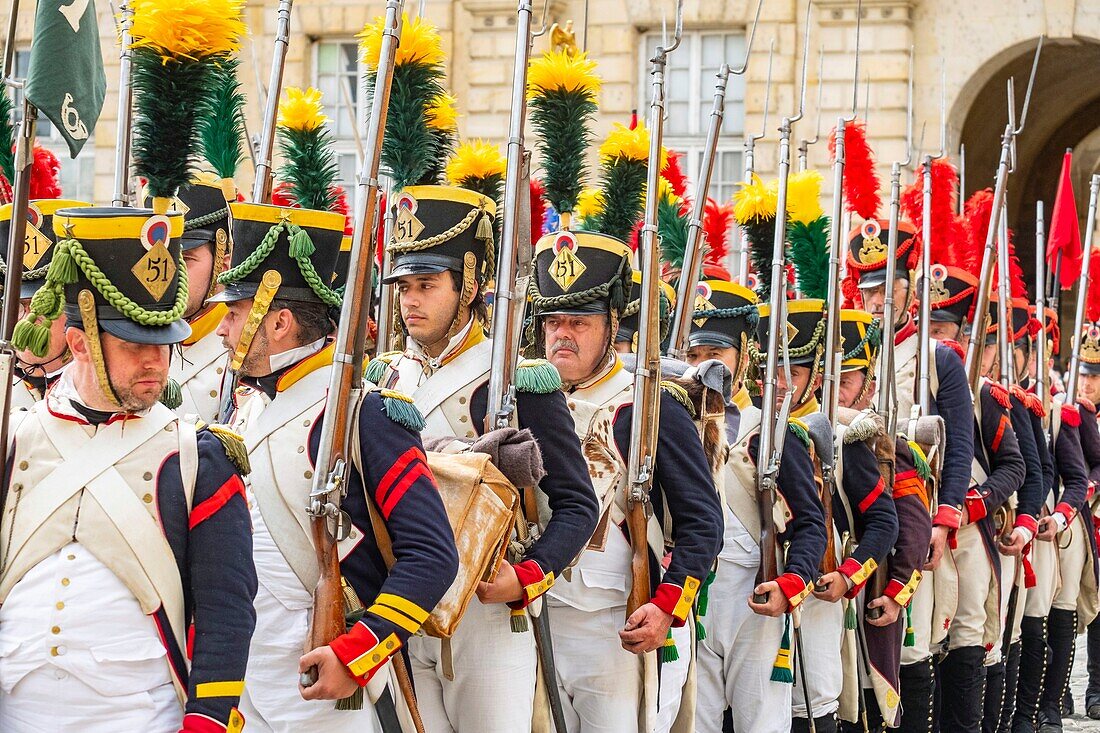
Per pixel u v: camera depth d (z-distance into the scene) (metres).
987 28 39.84
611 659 11.02
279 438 8.89
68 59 7.67
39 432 7.48
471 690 10.00
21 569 7.30
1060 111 51.56
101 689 7.27
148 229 7.23
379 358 10.70
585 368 11.27
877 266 17.42
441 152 10.84
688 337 12.83
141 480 7.42
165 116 8.92
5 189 12.09
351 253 8.66
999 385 18.30
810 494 13.03
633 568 11.01
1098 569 22.27
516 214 10.07
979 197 21.12
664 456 11.23
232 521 7.54
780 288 13.30
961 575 17.30
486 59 40.34
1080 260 26.83
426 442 9.92
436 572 8.59
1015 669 19.19
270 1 39.75
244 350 8.88
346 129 39.62
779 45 39.78
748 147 15.50
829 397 14.27
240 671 7.41
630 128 12.84
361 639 8.42
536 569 9.80
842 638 14.26
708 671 13.09
